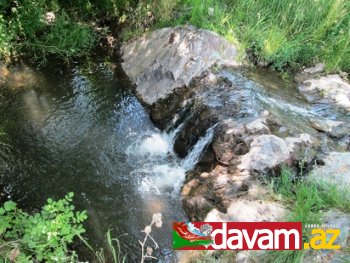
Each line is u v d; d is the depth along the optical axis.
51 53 6.68
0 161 4.88
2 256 3.54
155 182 4.71
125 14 7.20
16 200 4.47
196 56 5.78
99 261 3.92
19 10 6.61
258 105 5.00
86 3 7.32
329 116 5.24
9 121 5.44
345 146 4.64
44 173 4.79
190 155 4.88
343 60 6.20
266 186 4.16
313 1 6.45
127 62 6.52
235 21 6.23
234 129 4.59
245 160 4.37
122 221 4.30
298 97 5.61
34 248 3.67
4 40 6.27
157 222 4.26
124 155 5.06
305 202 3.85
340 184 4.04
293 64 6.20
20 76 6.21
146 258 3.95
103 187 4.66
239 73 5.72
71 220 4.25
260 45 6.11
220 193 4.22
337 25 6.32
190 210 4.32
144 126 5.54
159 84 5.83
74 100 5.88
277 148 4.38
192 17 6.13
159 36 6.29
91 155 5.04
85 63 6.64
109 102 5.88
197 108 5.10
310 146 4.52
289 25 6.48
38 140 5.20
